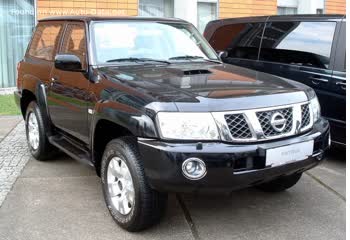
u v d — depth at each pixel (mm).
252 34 7336
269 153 3775
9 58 11617
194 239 4066
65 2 11484
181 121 3658
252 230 4234
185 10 13102
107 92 4324
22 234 4148
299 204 4812
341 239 4055
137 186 3900
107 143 4559
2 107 9953
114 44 5070
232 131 3732
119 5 12086
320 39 6293
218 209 4684
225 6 13852
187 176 3613
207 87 4051
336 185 5371
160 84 4121
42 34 6289
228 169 3646
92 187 5277
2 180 5480
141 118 3787
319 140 4199
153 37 5348
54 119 5629
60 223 4359
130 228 4121
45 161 6230
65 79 5203
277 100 3988
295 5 16172
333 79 5965
